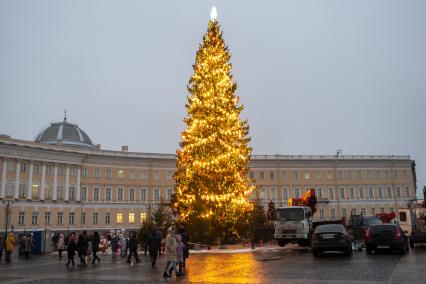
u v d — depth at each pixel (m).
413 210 33.00
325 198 97.19
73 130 93.31
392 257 22.80
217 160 36.94
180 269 17.67
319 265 19.73
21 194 76.00
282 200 96.00
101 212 86.31
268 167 97.31
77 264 25.77
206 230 35.91
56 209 80.62
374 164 102.25
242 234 39.28
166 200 87.38
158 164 92.25
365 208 99.69
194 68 40.72
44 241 38.50
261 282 14.58
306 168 98.94
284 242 34.91
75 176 84.62
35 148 78.06
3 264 26.67
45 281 16.61
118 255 35.38
